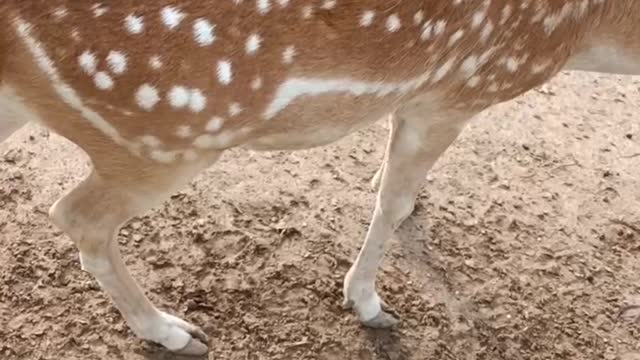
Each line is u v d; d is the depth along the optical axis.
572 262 2.16
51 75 1.40
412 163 1.80
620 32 1.74
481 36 1.57
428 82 1.60
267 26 1.41
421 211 2.19
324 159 2.25
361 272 1.95
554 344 2.04
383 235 1.90
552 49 1.67
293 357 1.96
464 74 1.62
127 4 1.37
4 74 1.41
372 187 2.21
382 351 1.98
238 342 1.96
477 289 2.09
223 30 1.40
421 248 2.13
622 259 2.19
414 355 1.99
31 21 1.36
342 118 1.57
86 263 1.74
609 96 2.48
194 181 2.16
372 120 1.63
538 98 2.44
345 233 2.14
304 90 1.49
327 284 2.05
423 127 1.74
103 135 1.50
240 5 1.39
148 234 2.07
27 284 1.99
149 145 1.51
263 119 1.51
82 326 1.95
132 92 1.42
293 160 2.24
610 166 2.34
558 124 2.40
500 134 2.36
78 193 1.63
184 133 1.49
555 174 2.31
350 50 1.47
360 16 1.45
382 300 2.04
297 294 2.03
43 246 2.04
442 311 2.05
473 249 2.15
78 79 1.41
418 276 2.09
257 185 2.18
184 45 1.40
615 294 2.13
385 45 1.49
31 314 1.96
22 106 1.47
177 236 2.08
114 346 1.93
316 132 1.58
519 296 2.10
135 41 1.38
